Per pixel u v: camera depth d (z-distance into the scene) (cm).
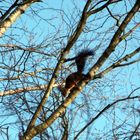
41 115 1105
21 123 1119
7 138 1090
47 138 1136
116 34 1045
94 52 1111
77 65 1100
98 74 1007
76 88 992
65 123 1139
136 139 1129
